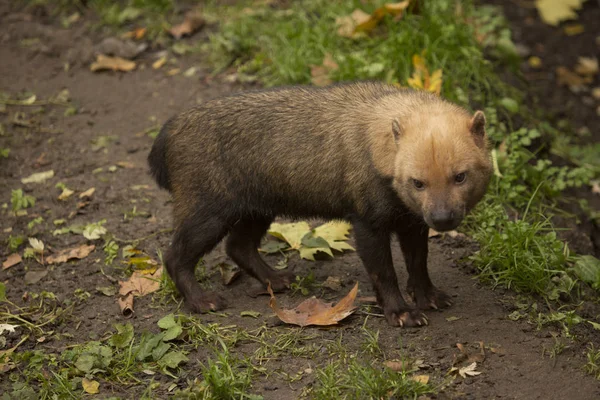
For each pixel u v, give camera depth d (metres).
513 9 13.26
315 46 9.96
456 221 5.71
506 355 5.97
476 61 9.66
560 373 5.77
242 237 7.07
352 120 6.38
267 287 7.00
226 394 5.55
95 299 6.97
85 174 8.88
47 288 7.14
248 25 10.77
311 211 6.70
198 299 6.72
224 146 6.61
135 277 7.12
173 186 6.77
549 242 7.29
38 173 8.91
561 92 11.62
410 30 9.67
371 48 9.85
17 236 7.89
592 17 13.24
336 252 7.56
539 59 12.22
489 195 8.09
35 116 9.91
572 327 6.37
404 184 5.85
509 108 9.28
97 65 10.70
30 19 11.86
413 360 5.85
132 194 8.52
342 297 6.84
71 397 5.69
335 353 6.01
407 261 6.64
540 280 6.84
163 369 5.91
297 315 6.44
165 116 9.73
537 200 8.38
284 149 6.53
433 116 5.94
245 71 10.17
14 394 5.69
